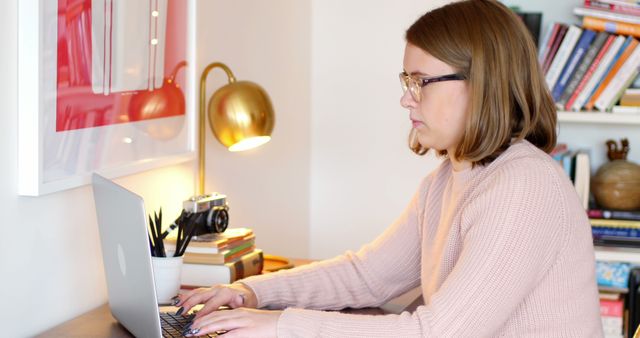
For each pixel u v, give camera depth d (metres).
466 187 1.60
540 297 1.51
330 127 3.26
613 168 3.02
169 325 1.66
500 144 1.55
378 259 1.94
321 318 1.52
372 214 3.28
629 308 3.01
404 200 3.26
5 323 1.62
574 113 2.95
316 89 3.25
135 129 1.99
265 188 2.92
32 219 1.68
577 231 1.51
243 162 2.74
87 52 1.78
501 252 1.43
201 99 2.23
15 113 1.62
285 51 3.00
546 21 3.19
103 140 1.86
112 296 1.75
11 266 1.63
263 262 2.22
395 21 3.18
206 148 2.49
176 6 2.15
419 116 1.61
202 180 2.25
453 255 1.60
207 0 2.43
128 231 1.53
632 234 2.98
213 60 2.48
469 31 1.54
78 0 1.74
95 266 1.90
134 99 1.97
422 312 1.46
